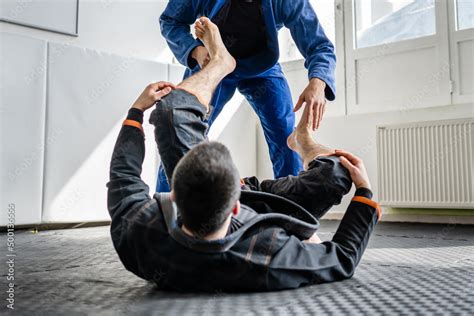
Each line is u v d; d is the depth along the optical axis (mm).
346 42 4090
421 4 3703
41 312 842
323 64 1831
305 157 1490
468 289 1028
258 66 1936
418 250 1869
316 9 4289
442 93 3545
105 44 3795
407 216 3662
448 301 905
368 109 3938
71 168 3137
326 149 1451
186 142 1129
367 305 873
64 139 3109
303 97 1748
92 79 3273
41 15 3404
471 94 3412
